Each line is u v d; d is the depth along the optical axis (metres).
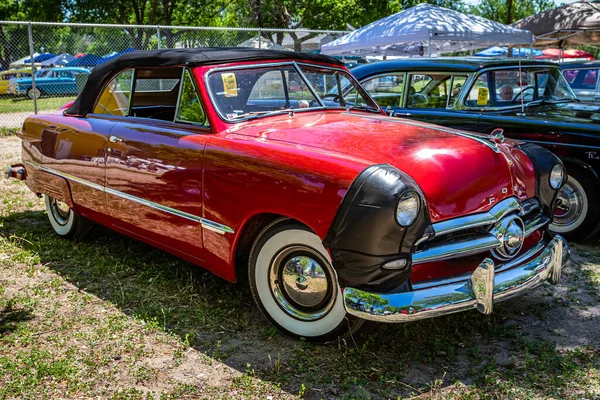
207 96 3.89
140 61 4.44
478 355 3.40
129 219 4.38
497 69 6.18
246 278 4.24
